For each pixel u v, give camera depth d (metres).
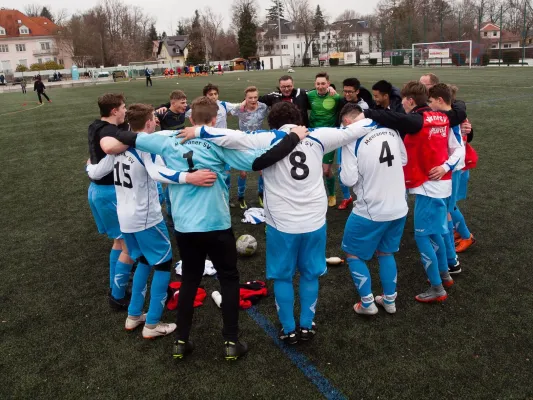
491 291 3.65
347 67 50.00
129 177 2.98
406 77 25.78
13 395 2.71
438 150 3.24
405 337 3.12
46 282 4.20
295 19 81.31
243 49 70.69
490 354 2.90
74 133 12.88
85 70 57.94
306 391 2.65
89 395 2.69
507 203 5.58
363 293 3.27
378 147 2.97
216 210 2.76
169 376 2.83
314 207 2.81
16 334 3.36
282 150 2.60
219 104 5.59
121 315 3.58
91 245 5.07
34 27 74.44
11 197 7.01
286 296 2.95
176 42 86.38
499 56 37.75
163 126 5.09
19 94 32.69
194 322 3.41
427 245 3.40
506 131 9.63
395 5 66.81
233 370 2.86
